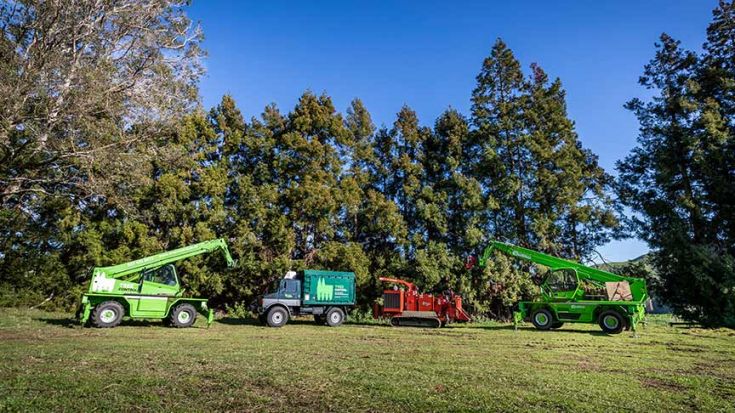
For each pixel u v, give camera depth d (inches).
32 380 229.8
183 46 784.3
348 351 389.7
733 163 871.7
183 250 666.8
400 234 969.5
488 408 191.5
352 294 783.1
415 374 272.2
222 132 1041.5
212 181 924.6
